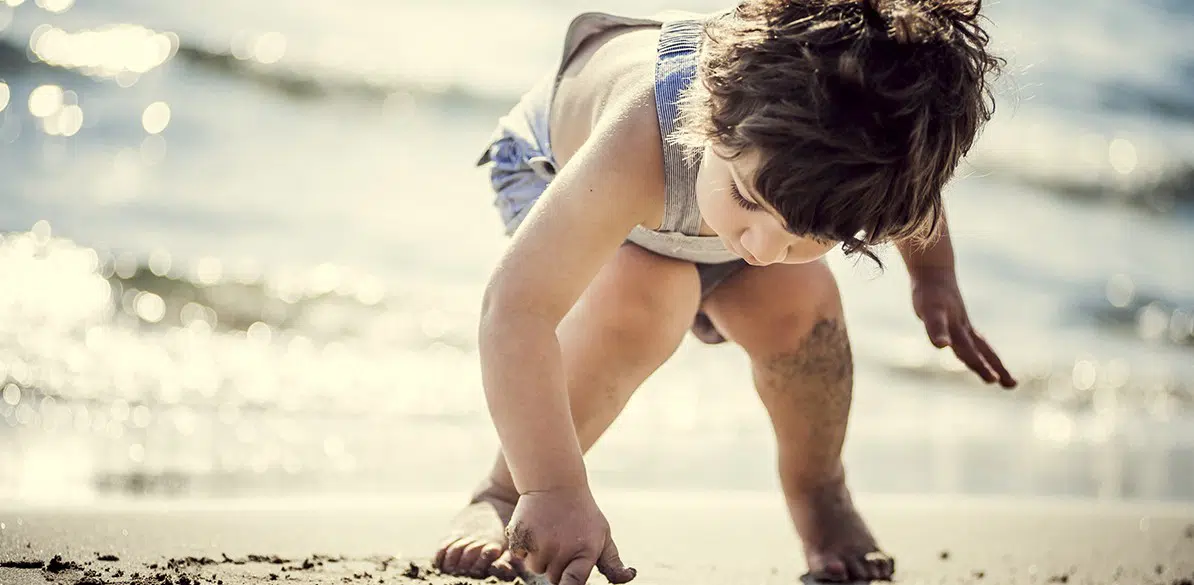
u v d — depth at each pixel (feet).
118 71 27.30
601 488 11.66
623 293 7.09
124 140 24.00
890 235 5.50
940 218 6.17
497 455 7.91
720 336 8.12
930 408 16.39
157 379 14.08
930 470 13.26
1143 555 9.00
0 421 12.07
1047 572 8.27
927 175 5.42
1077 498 12.40
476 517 7.63
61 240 18.34
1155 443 15.56
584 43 7.77
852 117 5.23
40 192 20.48
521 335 5.98
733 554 8.66
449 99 30.83
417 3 37.58
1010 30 46.47
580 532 5.71
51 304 16.08
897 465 13.39
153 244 18.78
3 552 7.18
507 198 8.04
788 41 5.39
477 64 33.01
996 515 10.64
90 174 21.89
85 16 29.43
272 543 8.10
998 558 8.75
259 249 19.30
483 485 7.88
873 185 5.27
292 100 29.19
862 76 5.24
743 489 11.87
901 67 5.32
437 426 13.51
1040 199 31.78
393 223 21.56
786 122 5.22
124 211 20.16
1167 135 37.35
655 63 6.72
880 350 18.48
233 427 12.70
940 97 5.40
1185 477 13.71
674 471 12.42
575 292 6.21
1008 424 16.01
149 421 12.59
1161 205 32.24
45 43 27.58
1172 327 22.18
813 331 7.63
